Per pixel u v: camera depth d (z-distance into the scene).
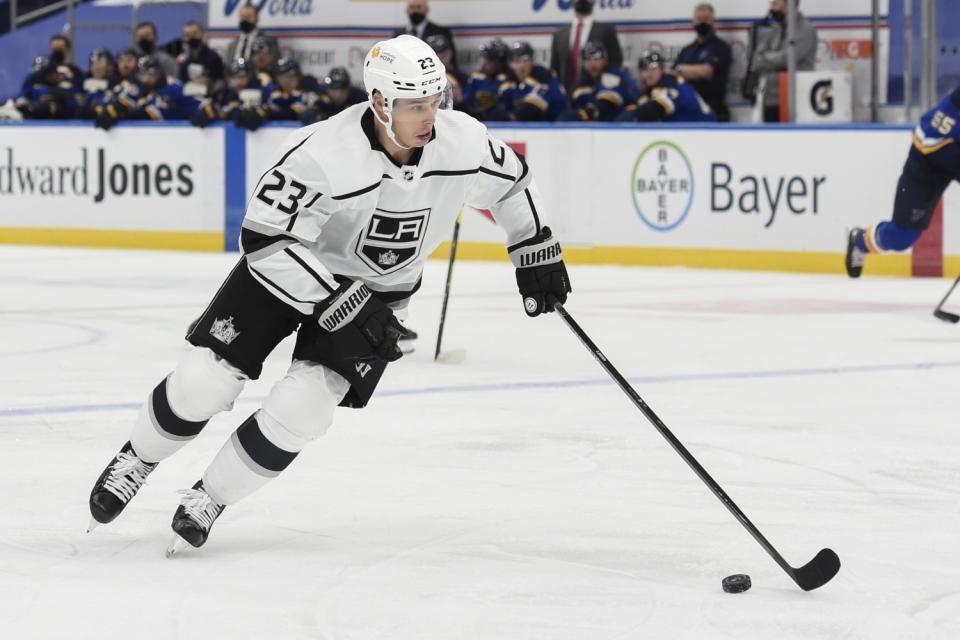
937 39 19.47
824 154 18.17
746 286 16.67
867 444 7.50
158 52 24.20
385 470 6.80
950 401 8.90
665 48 21.72
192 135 22.11
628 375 9.98
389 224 5.23
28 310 14.12
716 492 4.96
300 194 4.96
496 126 20.28
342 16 23.81
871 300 15.13
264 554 5.27
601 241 19.67
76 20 26.34
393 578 4.95
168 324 13.03
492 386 9.45
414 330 12.59
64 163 22.95
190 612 4.53
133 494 5.42
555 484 6.52
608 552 5.32
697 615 4.52
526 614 4.54
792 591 4.80
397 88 4.89
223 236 22.05
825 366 10.42
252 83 22.61
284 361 10.64
